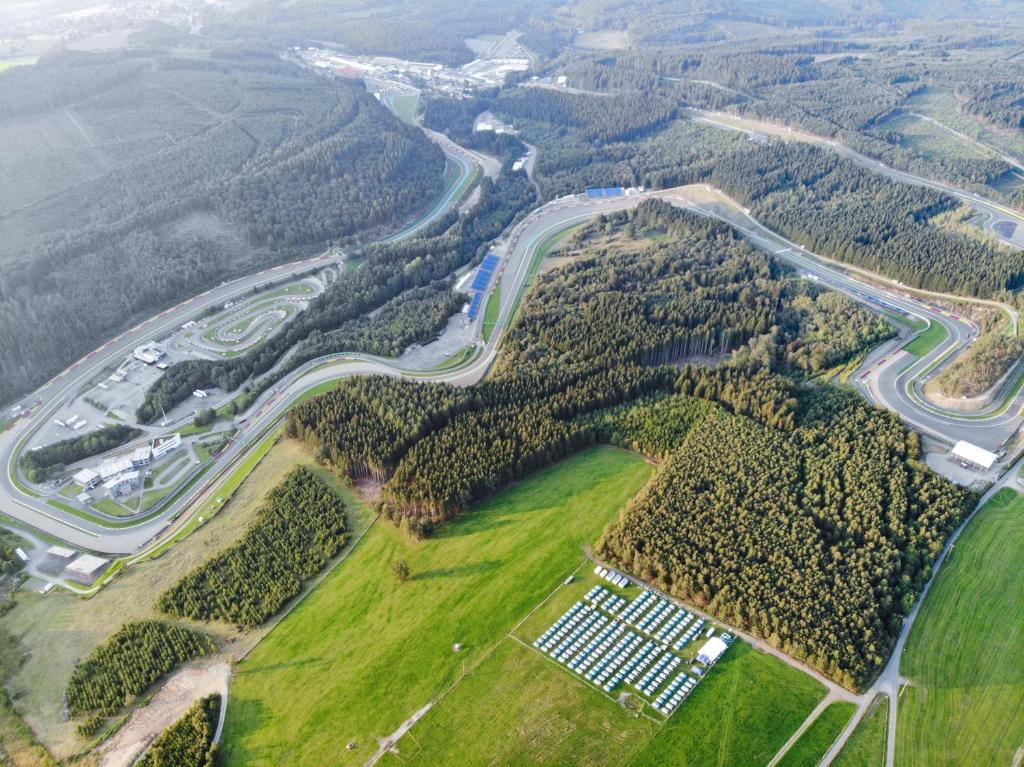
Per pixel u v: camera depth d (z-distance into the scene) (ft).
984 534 529.86
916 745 403.34
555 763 400.06
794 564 494.18
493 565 524.52
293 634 481.05
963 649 452.76
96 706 441.27
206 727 420.36
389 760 405.18
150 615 501.15
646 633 470.39
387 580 517.55
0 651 485.15
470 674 449.06
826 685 434.71
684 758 400.06
